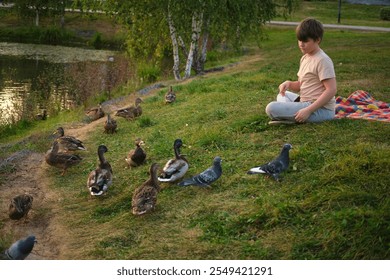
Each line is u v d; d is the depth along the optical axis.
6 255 7.24
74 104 24.28
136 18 25.44
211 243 7.23
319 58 10.24
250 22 27.22
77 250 7.66
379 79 16.81
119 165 11.09
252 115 12.44
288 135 10.44
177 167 9.21
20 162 12.20
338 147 9.42
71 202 9.55
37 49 48.22
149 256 7.14
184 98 17.53
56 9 56.44
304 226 7.21
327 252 6.61
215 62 32.34
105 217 8.71
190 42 26.61
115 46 51.22
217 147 10.76
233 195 8.50
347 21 54.19
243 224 7.55
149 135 12.93
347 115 11.24
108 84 27.23
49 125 18.11
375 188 7.67
